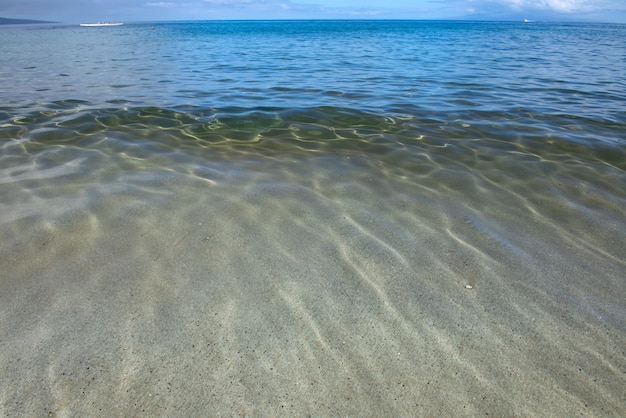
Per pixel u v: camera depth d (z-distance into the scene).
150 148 4.46
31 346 1.84
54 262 2.44
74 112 5.88
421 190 3.59
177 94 7.40
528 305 2.20
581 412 1.60
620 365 1.82
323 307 2.16
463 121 5.71
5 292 2.18
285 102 6.75
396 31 42.34
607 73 10.45
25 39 29.14
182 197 3.31
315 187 3.59
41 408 1.56
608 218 3.14
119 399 1.61
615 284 2.38
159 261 2.49
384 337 1.97
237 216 3.05
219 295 2.22
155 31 48.34
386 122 5.66
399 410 1.61
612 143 4.77
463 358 1.85
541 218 3.14
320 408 1.61
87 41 26.03
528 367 1.81
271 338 1.94
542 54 15.73
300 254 2.62
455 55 15.05
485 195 3.51
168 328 1.98
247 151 4.48
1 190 3.32
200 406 1.60
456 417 1.58
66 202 3.15
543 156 4.39
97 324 1.99
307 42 23.28
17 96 7.02
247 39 27.17
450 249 2.71
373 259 2.58
